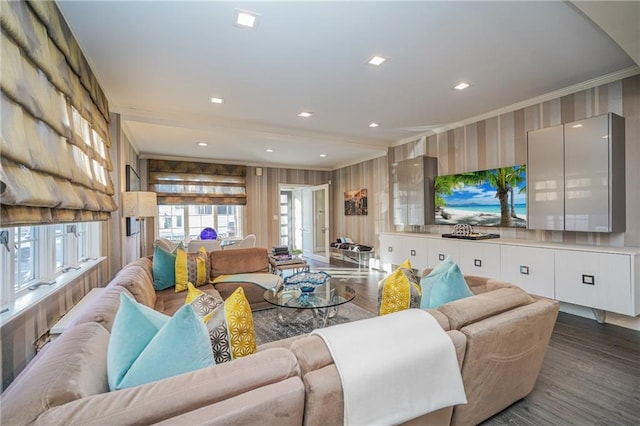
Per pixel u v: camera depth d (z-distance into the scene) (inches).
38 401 28.9
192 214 257.0
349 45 89.7
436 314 54.6
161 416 30.1
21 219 47.3
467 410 56.0
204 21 76.9
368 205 258.2
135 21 75.8
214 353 47.7
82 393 31.5
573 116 123.4
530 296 69.3
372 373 40.5
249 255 155.9
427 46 90.9
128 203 135.9
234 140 191.8
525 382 66.9
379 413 40.5
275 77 110.5
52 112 59.4
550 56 98.0
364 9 73.4
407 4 71.7
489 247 140.6
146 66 99.7
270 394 34.2
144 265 112.9
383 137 203.8
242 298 54.2
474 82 117.1
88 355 38.7
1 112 42.2
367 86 119.6
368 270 233.8
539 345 66.0
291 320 127.9
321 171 311.6
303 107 142.5
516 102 139.2
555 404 69.8
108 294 65.8
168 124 148.3
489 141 155.7
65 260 88.2
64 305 78.0
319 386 37.1
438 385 46.0
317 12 74.2
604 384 77.3
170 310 96.8
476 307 58.4
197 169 252.1
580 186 113.9
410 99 134.0
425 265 175.0
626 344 99.0
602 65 104.7
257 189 280.5
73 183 72.2
